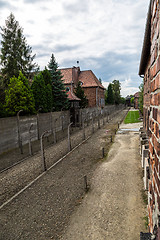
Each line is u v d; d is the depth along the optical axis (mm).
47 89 18953
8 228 4844
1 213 5535
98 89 39281
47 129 17828
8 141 12273
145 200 5539
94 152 11516
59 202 5922
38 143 14742
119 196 5930
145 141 9680
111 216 4941
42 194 6527
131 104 98125
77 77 39031
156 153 1534
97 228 4523
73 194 6355
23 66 25266
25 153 11953
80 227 4633
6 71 23672
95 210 5297
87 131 19969
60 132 19734
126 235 4176
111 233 4293
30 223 4980
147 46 7363
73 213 5262
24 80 15141
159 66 1363
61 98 22219
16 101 14117
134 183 6730
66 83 35375
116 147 12297
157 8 1573
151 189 1992
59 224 4840
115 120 29953
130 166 8461
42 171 8750
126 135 16344
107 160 9711
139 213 4941
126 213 5004
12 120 12641
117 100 60281
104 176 7613
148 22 5367
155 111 1603
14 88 13992
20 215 5379
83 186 6891
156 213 1496
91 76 39625
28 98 14734
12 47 24328
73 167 9039
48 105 18906
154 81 1683
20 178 8141
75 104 24859
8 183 7703
